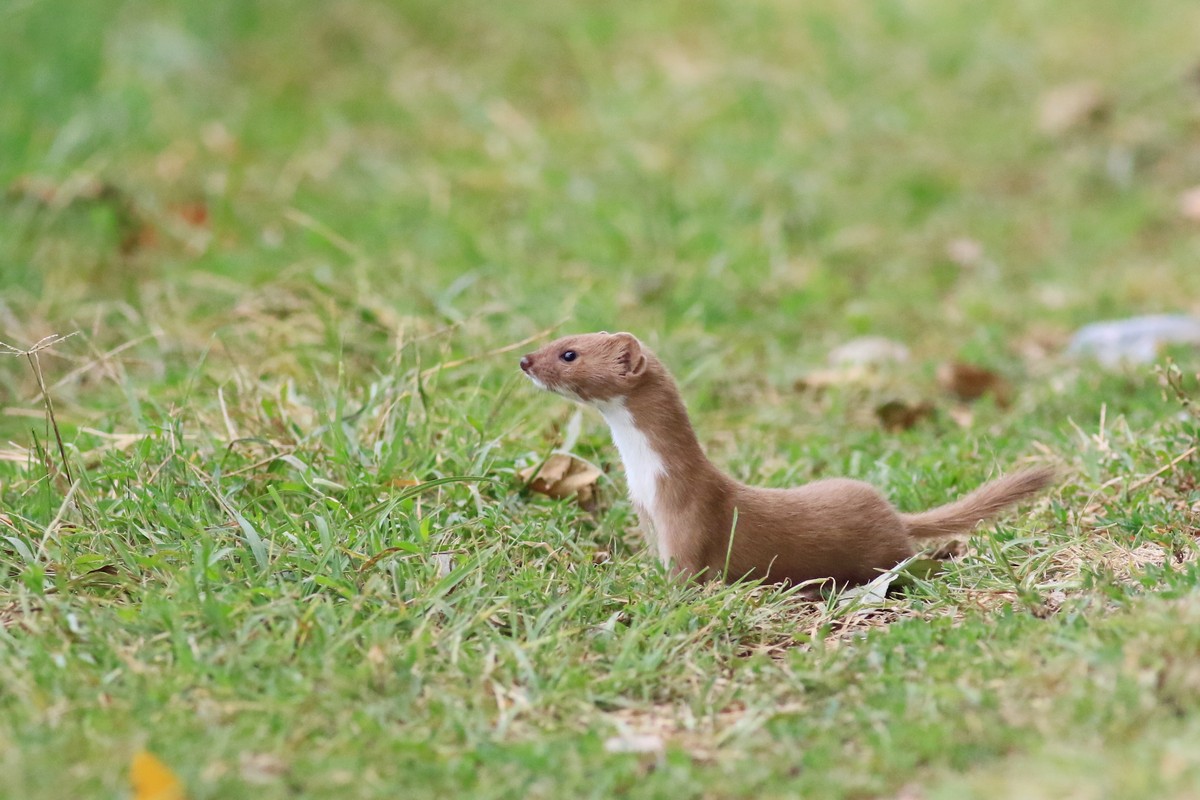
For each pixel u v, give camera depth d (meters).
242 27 21.41
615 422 8.58
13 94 17.56
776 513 8.34
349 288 12.60
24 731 6.17
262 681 6.64
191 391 10.51
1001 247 17.06
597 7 23.19
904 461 10.30
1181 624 6.69
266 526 8.22
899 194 18.31
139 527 8.27
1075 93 20.69
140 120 17.84
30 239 14.37
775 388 12.59
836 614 7.90
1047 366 13.02
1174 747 5.80
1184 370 11.74
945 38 22.92
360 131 19.25
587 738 6.32
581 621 7.55
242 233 15.62
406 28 22.02
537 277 14.25
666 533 8.38
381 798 5.82
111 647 6.87
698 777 6.01
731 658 7.20
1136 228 17.33
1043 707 6.32
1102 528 8.77
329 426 9.33
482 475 9.15
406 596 7.57
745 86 20.67
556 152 18.53
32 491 8.96
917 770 5.97
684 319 13.79
